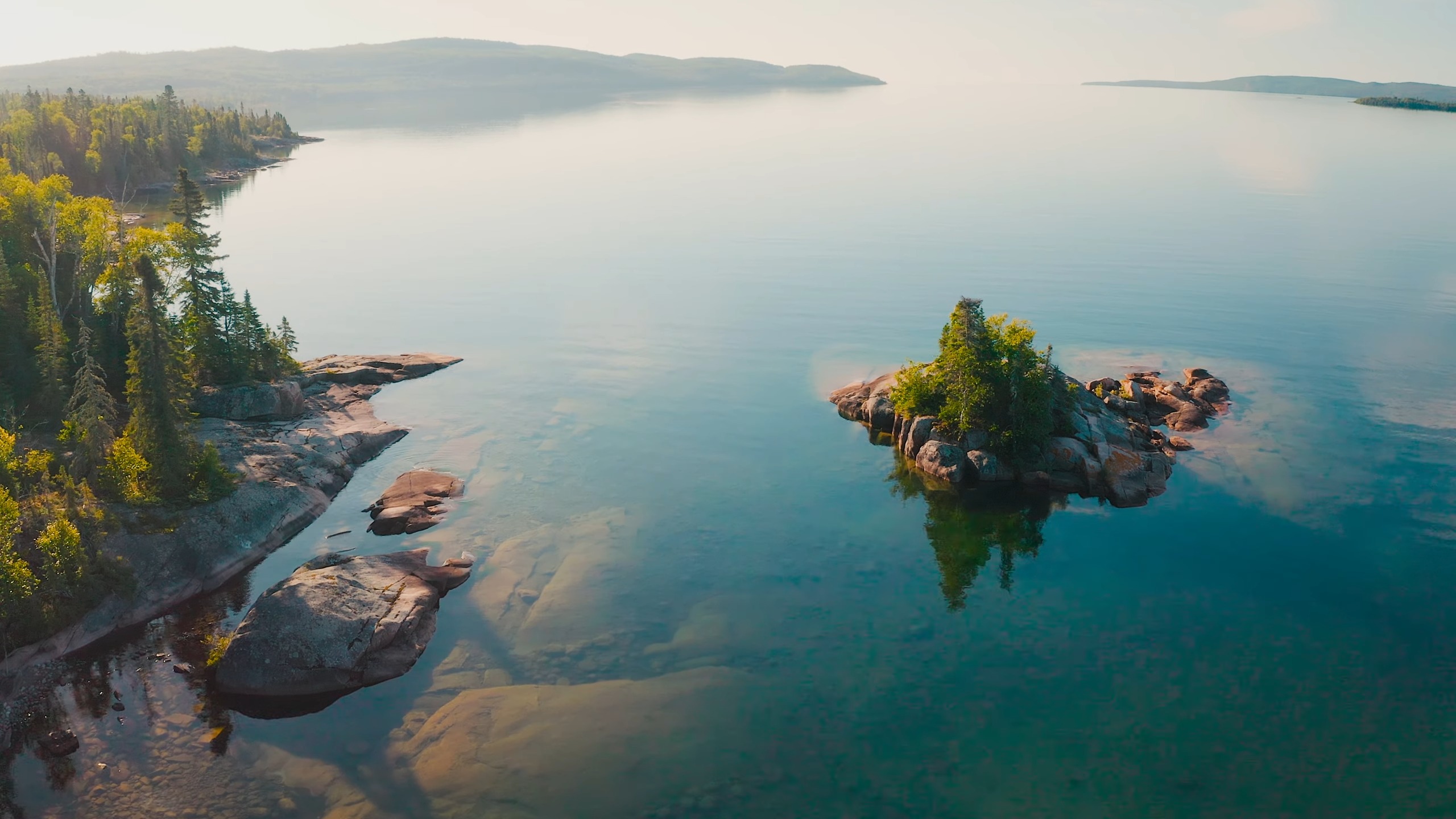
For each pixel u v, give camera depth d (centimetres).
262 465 6391
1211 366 9638
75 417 5862
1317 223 19862
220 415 7325
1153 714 4156
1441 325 11512
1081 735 4019
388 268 17100
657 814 3528
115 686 4328
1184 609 5053
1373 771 3772
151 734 3978
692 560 5694
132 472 5600
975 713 4181
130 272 7569
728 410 8875
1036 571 5538
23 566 4622
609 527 6119
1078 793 3666
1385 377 9238
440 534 5947
